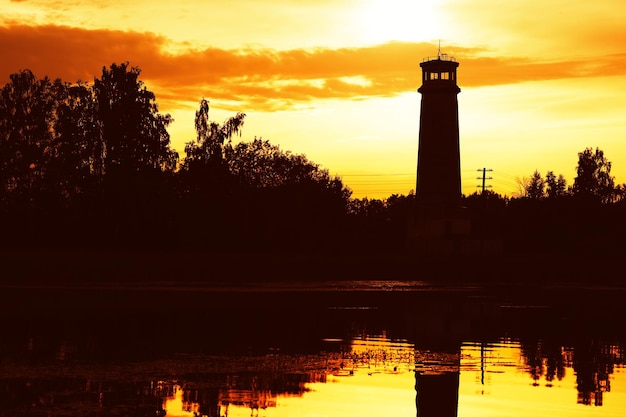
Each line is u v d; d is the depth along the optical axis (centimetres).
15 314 7875
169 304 9225
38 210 16425
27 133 16662
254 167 19850
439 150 17700
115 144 16588
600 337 7006
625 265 16725
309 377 4850
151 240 16675
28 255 13600
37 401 4025
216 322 7500
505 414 4128
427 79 17950
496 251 17725
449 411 4166
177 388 4438
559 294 12038
